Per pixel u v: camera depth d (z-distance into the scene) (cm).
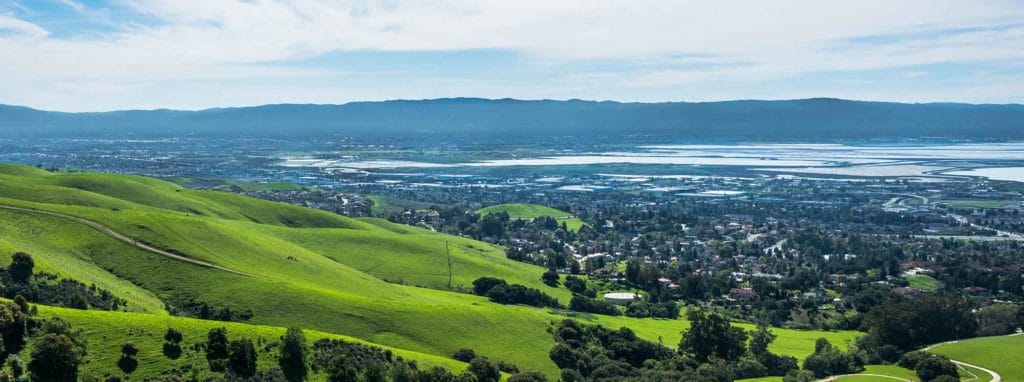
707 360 17325
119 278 16012
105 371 10125
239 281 16562
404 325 15675
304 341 11725
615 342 17338
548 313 19912
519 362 15238
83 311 11456
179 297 15675
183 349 11019
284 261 19712
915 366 16588
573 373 14812
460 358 14662
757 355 17462
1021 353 17425
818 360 16912
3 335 9694
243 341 11212
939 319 19175
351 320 15475
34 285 12850
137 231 18288
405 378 11731
